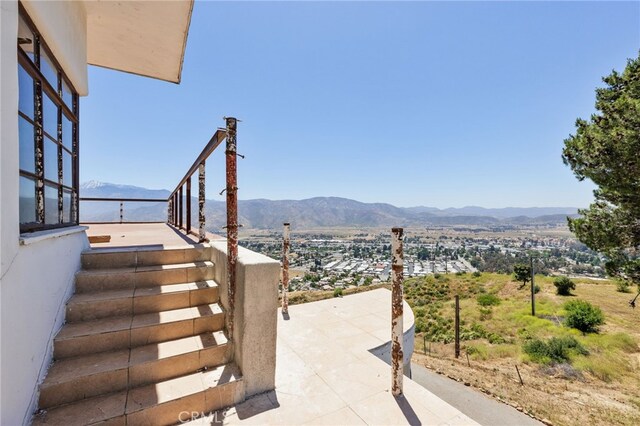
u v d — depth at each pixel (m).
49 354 1.64
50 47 1.83
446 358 10.53
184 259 2.67
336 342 2.86
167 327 2.01
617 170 5.21
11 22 1.21
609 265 6.19
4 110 1.15
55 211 1.96
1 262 1.13
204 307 2.31
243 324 1.88
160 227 5.74
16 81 1.24
